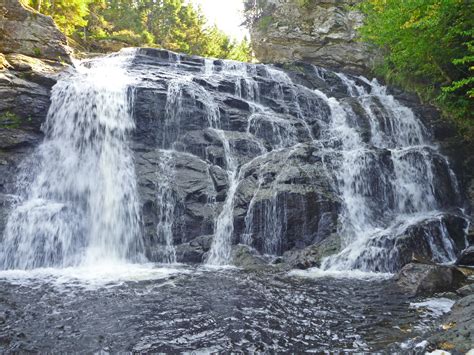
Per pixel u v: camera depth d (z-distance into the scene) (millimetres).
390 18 18938
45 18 18156
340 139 16547
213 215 12430
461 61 14469
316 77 22578
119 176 13406
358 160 13961
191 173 13508
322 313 6793
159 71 18422
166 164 13766
